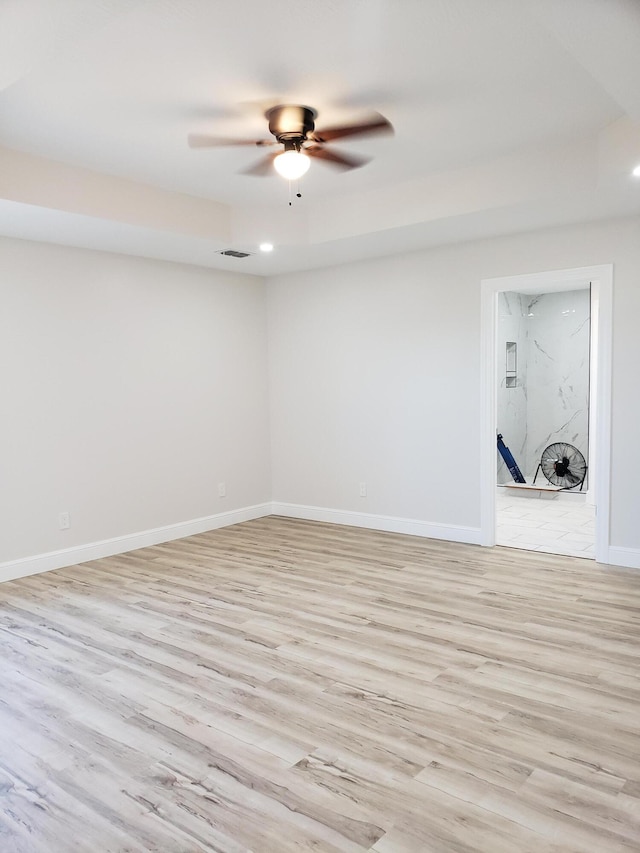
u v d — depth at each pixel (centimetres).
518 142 362
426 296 520
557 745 233
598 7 185
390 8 222
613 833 188
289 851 183
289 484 634
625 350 430
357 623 353
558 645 318
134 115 310
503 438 770
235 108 305
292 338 614
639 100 259
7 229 418
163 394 541
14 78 228
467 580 422
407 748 233
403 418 544
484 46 251
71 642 334
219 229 466
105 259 495
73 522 480
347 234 464
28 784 217
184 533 561
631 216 421
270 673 295
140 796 210
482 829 190
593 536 538
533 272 463
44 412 461
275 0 215
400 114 319
